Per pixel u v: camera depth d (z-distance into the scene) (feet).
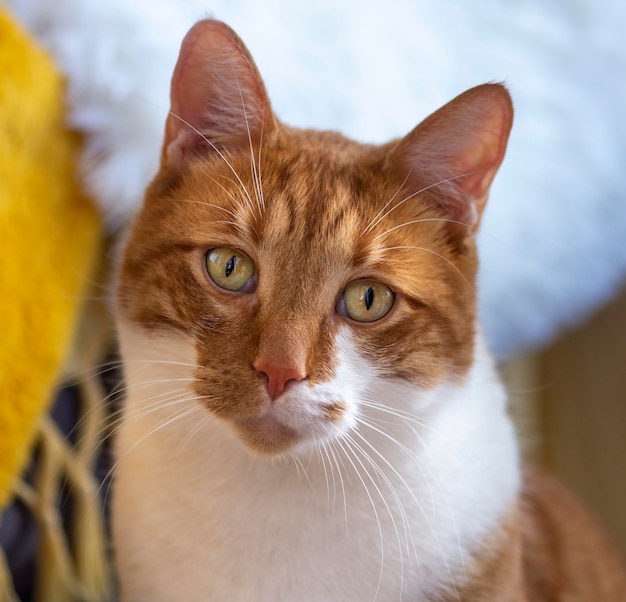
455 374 1.38
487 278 1.85
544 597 1.53
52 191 1.56
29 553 1.57
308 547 1.37
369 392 1.33
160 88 1.59
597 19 1.84
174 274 1.34
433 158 1.38
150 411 1.37
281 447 1.30
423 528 1.37
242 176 1.35
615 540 2.10
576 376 2.25
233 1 1.66
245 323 1.31
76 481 1.60
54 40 1.59
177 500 1.38
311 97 1.69
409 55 1.75
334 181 1.35
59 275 1.55
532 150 1.81
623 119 1.85
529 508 1.61
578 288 1.92
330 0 1.72
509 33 1.82
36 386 1.49
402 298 1.34
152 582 1.41
